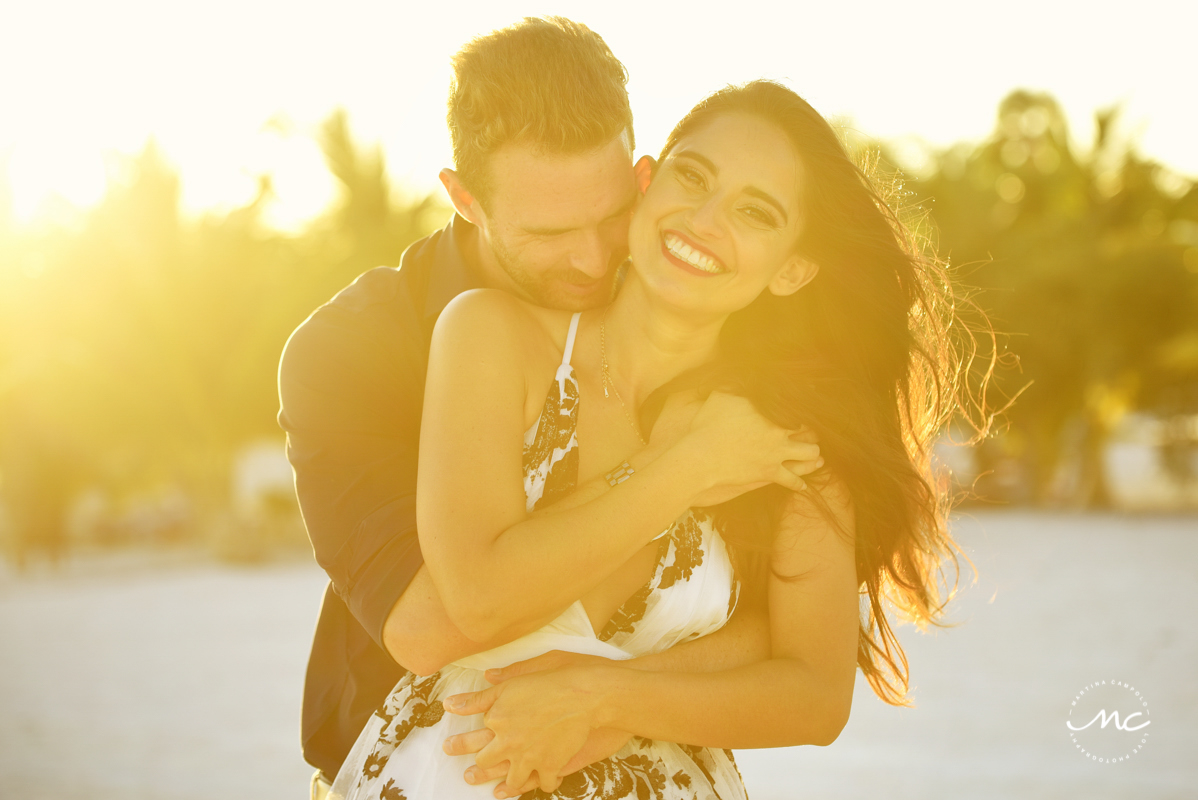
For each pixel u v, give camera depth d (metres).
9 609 17.91
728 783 2.01
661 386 1.97
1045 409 33.91
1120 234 33.97
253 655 12.24
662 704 1.77
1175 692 8.46
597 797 1.79
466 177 1.96
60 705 9.55
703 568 1.93
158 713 9.08
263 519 29.34
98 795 6.43
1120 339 31.75
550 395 1.89
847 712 1.92
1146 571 17.03
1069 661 9.94
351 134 30.72
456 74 1.96
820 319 2.07
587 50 1.92
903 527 2.00
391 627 1.80
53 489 25.69
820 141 1.91
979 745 7.14
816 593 1.92
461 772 1.80
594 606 1.91
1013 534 24.56
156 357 27.36
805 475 1.92
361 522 1.89
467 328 1.85
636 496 1.79
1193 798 5.77
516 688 1.75
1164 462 40.41
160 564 26.52
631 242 1.90
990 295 31.17
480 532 1.74
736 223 1.84
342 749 2.09
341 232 30.81
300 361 2.02
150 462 34.72
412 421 2.04
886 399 2.12
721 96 1.92
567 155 1.87
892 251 2.03
